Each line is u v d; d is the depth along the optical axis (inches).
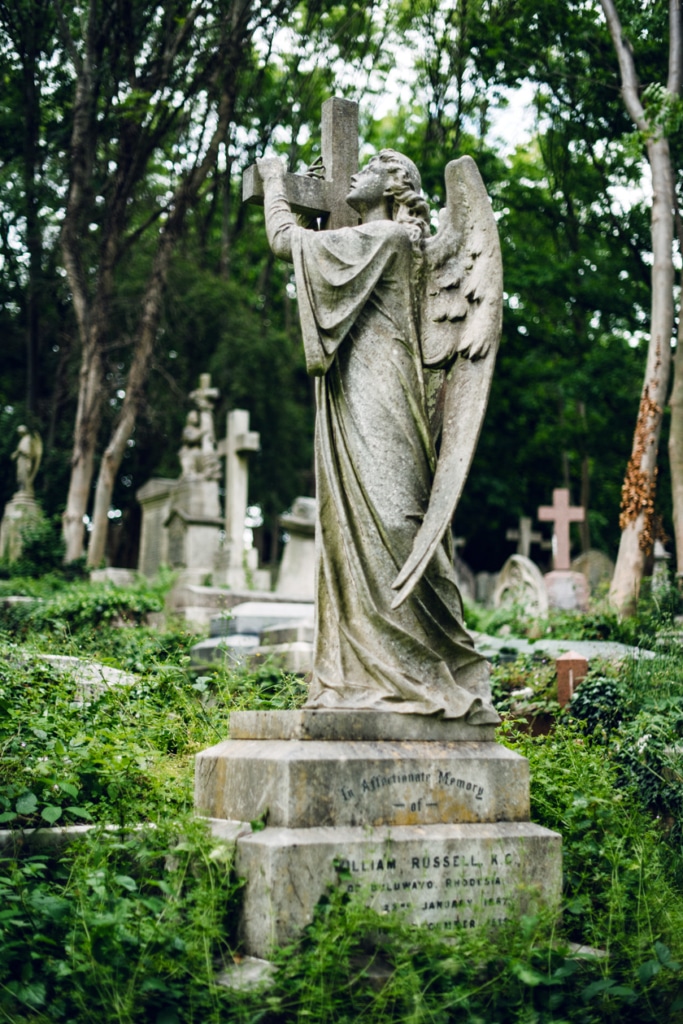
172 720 278.5
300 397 1510.8
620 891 208.8
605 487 1316.4
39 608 593.3
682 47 621.9
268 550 1635.1
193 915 182.7
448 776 203.8
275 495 1411.2
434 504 215.8
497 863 201.5
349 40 730.8
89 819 221.1
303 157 807.7
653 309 639.8
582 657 374.9
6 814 209.5
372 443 217.9
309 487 1462.8
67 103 831.7
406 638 211.2
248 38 721.6
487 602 899.4
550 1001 184.4
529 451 1320.1
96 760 233.1
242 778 202.4
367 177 235.3
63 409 1291.8
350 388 221.0
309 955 175.5
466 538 1450.5
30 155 853.8
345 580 215.6
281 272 1505.9
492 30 689.6
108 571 852.6
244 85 764.0
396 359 222.5
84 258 1017.5
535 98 781.3
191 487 943.7
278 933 181.0
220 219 1338.6
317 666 213.5
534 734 366.6
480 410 218.7
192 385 1339.8
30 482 1037.2
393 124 962.7
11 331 1304.1
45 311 1269.7
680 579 550.3
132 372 914.1
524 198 949.8
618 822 238.2
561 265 965.2
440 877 195.6
